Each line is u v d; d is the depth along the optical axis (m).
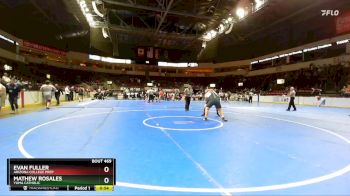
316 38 34.78
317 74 33.03
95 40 41.28
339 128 9.05
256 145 5.95
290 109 19.34
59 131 7.57
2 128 8.00
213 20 28.12
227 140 6.49
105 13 25.94
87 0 21.89
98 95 34.91
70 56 42.59
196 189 3.29
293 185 3.46
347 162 4.59
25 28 33.38
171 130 8.01
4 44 29.58
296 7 31.08
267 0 20.28
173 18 31.16
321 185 3.48
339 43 30.88
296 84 35.56
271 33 42.47
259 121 10.84
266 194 3.17
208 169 4.09
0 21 28.58
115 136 6.86
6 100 14.77
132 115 12.70
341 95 23.89
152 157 4.75
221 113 10.73
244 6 22.70
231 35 45.12
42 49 36.59
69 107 17.62
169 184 3.45
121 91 40.25
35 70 36.47
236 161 4.57
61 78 41.69
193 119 11.15
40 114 12.43
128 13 31.84
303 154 5.14
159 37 35.66
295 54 38.06
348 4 29.03
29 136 6.69
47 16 34.47
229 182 3.54
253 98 36.19
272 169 4.14
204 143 6.08
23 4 30.61
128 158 4.67
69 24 38.53
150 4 26.78
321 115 14.22
